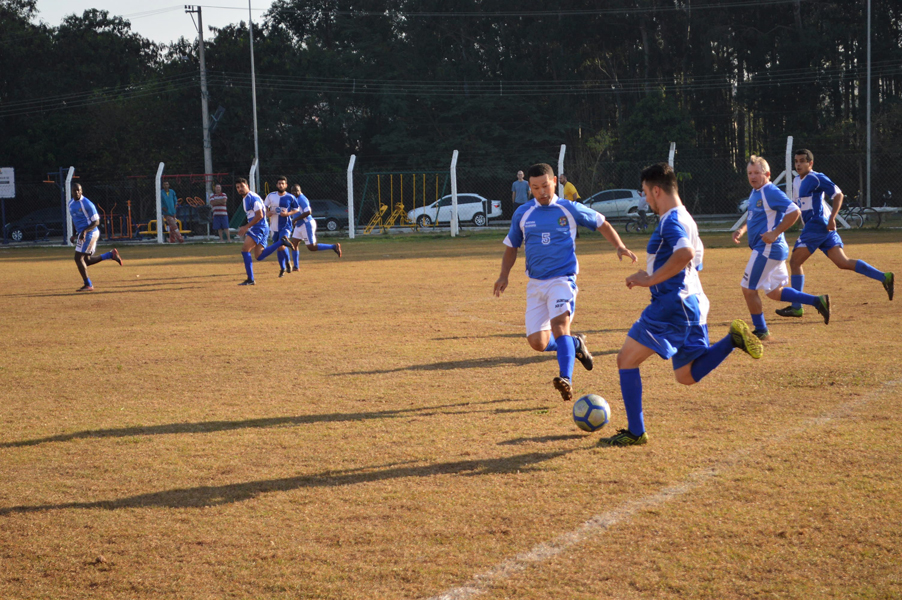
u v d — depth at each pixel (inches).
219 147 2498.8
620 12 2576.3
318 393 315.3
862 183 1962.4
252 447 246.4
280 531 182.5
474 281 738.8
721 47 2662.4
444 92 2657.5
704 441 239.3
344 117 2559.1
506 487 206.2
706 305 239.3
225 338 450.9
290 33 2869.1
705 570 157.8
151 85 2491.4
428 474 217.9
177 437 258.4
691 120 2502.5
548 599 148.4
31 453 244.2
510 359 373.7
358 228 1803.6
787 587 150.2
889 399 278.7
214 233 1833.2
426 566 163.2
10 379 351.9
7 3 2684.5
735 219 1989.4
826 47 2529.5
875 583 150.7
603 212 1861.5
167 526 186.9
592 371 340.8
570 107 2714.1
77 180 2363.4
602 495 198.5
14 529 187.0
